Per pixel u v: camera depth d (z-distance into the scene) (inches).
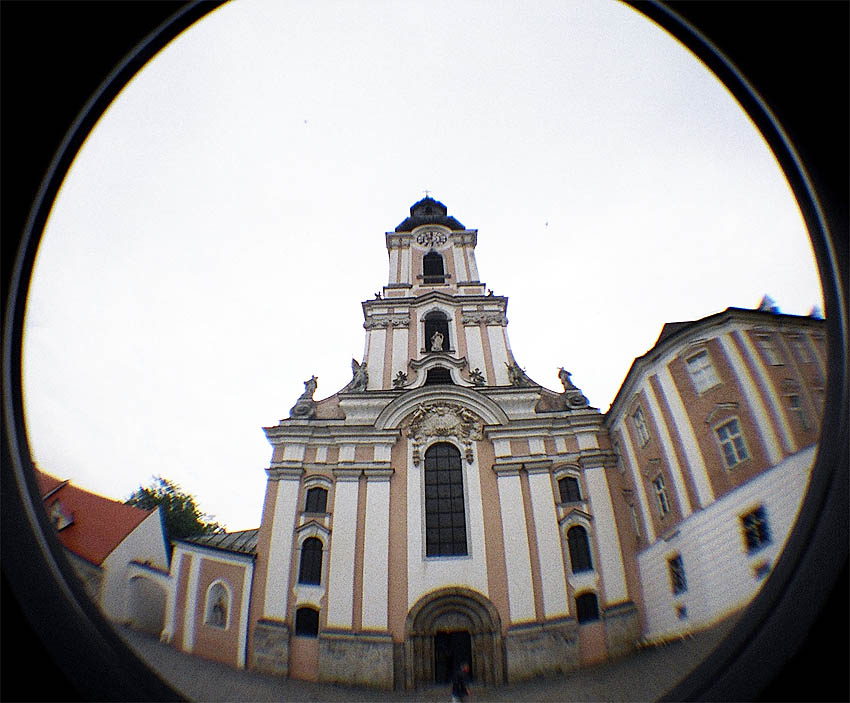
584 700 732.0
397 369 1311.5
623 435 1085.8
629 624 956.6
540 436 1165.1
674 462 895.1
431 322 1397.6
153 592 1107.3
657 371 944.9
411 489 1109.7
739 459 792.3
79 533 1139.9
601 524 1062.4
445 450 1165.1
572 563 1043.3
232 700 784.3
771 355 814.5
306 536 1055.6
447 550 1063.6
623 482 1091.3
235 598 992.2
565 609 979.9
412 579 1017.5
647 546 973.2
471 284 1472.7
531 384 1259.8
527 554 1036.5
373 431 1167.0
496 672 927.7
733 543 769.6
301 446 1164.5
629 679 780.6
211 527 1620.3
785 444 754.8
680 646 832.9
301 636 963.3
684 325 947.3
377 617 976.3
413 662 932.0
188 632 975.6
